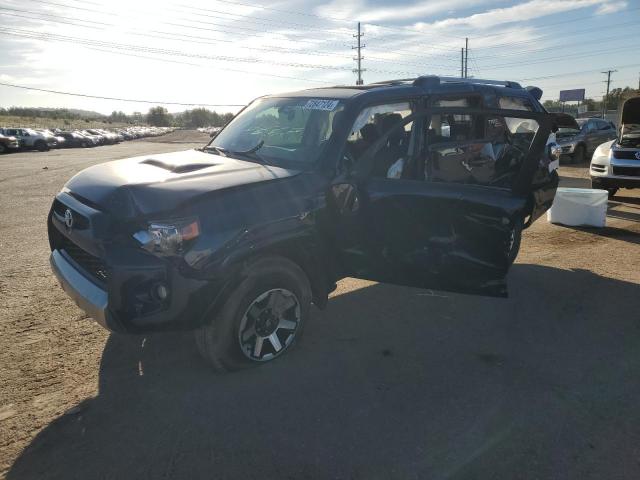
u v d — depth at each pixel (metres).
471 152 4.22
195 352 3.74
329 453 2.67
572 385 3.35
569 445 2.75
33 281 5.32
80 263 3.45
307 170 3.65
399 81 4.72
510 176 4.47
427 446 2.73
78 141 46.25
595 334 4.11
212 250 3.03
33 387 3.27
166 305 3.01
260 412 3.02
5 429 2.85
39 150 38.88
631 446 2.75
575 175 14.32
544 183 5.69
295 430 2.86
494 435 2.83
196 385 3.30
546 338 4.04
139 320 2.98
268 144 4.14
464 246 3.89
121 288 2.94
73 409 3.04
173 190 3.09
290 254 3.50
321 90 4.48
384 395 3.21
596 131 18.55
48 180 15.65
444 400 3.17
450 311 4.55
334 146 3.71
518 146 4.77
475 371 3.52
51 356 3.68
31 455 2.65
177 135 93.31
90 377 3.40
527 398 3.20
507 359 3.70
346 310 4.56
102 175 3.56
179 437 2.79
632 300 4.83
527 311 4.57
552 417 3.00
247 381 3.35
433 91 4.43
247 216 3.20
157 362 3.60
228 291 3.17
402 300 4.80
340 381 3.37
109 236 3.04
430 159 4.09
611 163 9.82
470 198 3.84
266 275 3.35
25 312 4.46
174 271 2.96
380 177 3.76
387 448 2.71
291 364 3.58
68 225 3.38
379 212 3.68
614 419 2.98
